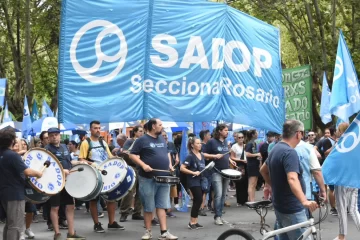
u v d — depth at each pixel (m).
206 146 12.48
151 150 10.29
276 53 11.39
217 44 10.55
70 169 10.72
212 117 10.48
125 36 10.02
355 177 9.20
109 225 11.88
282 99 11.54
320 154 14.14
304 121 19.38
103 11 9.95
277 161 6.83
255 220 13.10
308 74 19.36
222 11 10.60
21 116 28.97
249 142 15.12
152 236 11.03
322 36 27.36
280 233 6.88
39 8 26.62
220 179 12.41
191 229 11.90
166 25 10.25
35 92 31.14
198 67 10.41
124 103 9.98
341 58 11.45
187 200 14.72
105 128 18.78
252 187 15.05
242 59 10.88
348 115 11.43
